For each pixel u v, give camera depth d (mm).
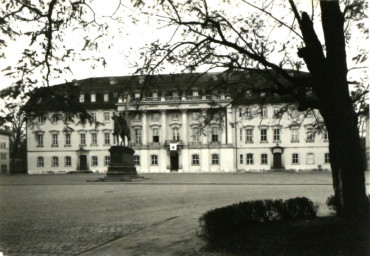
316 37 11523
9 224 15953
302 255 8797
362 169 11359
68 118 7910
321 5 11523
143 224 15711
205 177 56438
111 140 88688
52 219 17312
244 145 85188
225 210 11602
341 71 11383
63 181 49875
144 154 87000
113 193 30969
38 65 8352
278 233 10602
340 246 8898
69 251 11125
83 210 20422
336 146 11438
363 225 10031
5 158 98188
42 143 90250
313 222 12359
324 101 11508
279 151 83625
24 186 41531
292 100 14695
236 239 10539
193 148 86188
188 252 10406
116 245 11625
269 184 39281
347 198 11211
